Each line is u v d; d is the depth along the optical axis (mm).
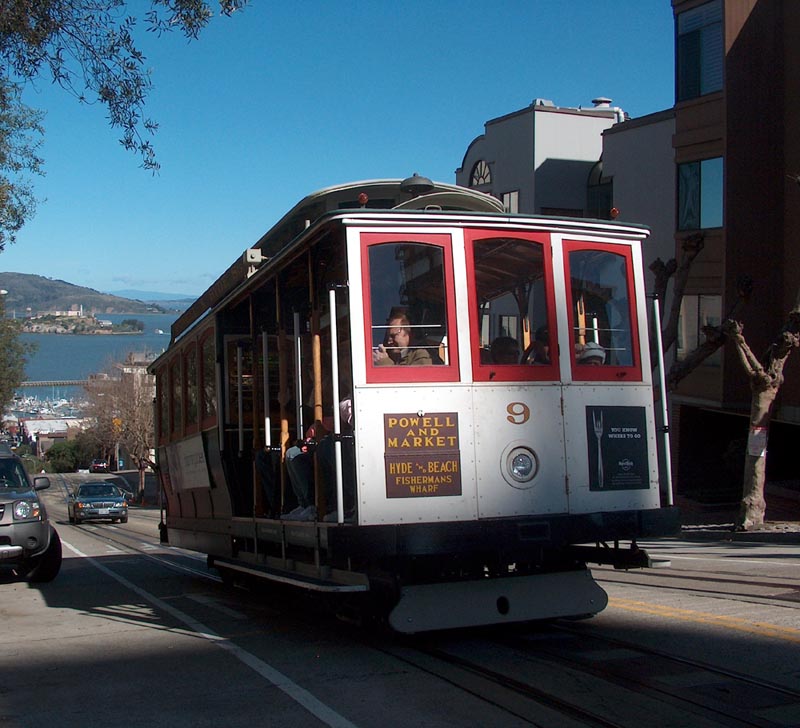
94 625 9547
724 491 25062
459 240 7336
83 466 94438
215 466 11219
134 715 5988
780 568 11797
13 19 11781
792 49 22281
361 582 7109
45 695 6605
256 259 9414
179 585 13094
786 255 22578
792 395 22109
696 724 5289
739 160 22641
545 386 7445
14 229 18016
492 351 7383
